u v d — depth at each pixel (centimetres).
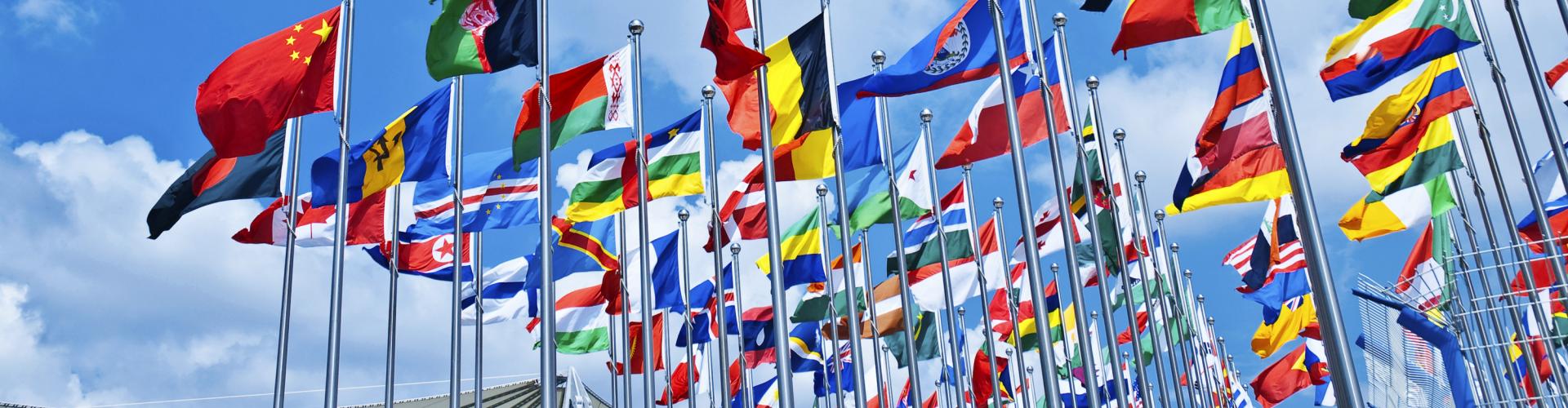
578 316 3170
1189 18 1691
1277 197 2283
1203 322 3938
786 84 2066
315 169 2394
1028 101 2172
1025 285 3378
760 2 2069
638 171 2270
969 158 2173
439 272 2923
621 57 2244
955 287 2875
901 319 3119
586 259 2931
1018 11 1966
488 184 2709
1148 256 2986
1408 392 1140
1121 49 1728
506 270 3195
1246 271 3170
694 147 2469
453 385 2172
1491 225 2297
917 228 2925
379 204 2609
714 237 2528
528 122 2205
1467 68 2161
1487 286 1241
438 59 1980
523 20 2002
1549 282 1302
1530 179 1934
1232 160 2048
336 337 2031
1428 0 1822
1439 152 2364
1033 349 3331
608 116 2206
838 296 3225
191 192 2197
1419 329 1134
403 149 2367
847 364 4159
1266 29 1422
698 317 3388
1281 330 3269
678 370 3888
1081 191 2688
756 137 2056
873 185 2664
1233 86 1870
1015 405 4200
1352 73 1841
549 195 1889
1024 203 1728
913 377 2373
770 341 3534
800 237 2783
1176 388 2695
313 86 2064
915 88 1952
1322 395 3938
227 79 1977
